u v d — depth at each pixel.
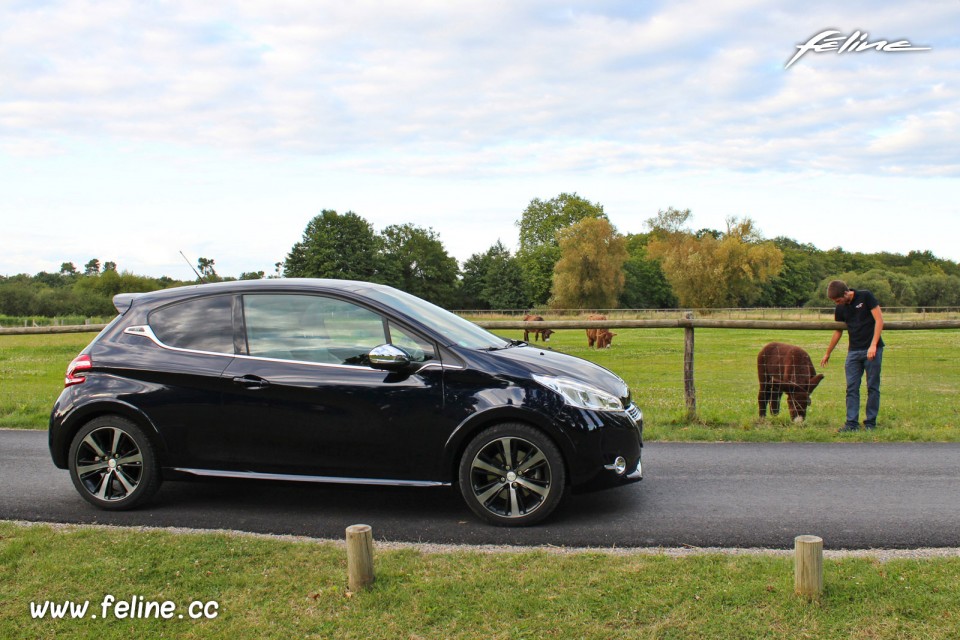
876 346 9.16
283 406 5.60
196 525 5.48
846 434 8.96
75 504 6.10
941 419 10.06
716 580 4.07
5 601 4.02
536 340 34.72
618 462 5.43
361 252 94.19
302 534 5.22
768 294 102.88
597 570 4.27
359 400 5.50
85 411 5.87
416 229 103.31
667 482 6.69
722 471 7.14
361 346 5.65
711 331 41.31
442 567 4.36
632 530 5.22
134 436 5.80
